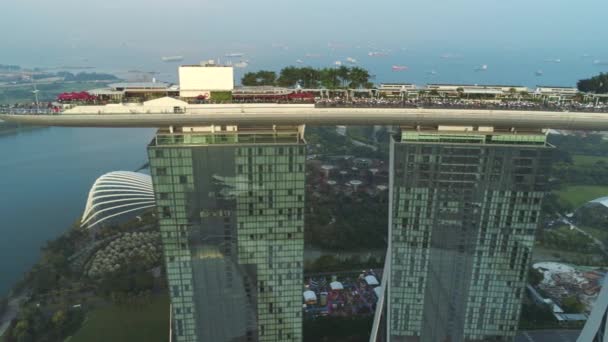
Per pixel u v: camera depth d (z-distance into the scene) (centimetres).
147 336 18825
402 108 12562
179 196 12106
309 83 16788
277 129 12625
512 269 13762
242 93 13400
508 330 14612
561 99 14300
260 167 12019
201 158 11731
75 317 19850
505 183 12681
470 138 12438
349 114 12312
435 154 12462
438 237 13562
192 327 13888
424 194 13012
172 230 12525
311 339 18525
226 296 13575
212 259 13012
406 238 13675
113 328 19338
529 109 13112
